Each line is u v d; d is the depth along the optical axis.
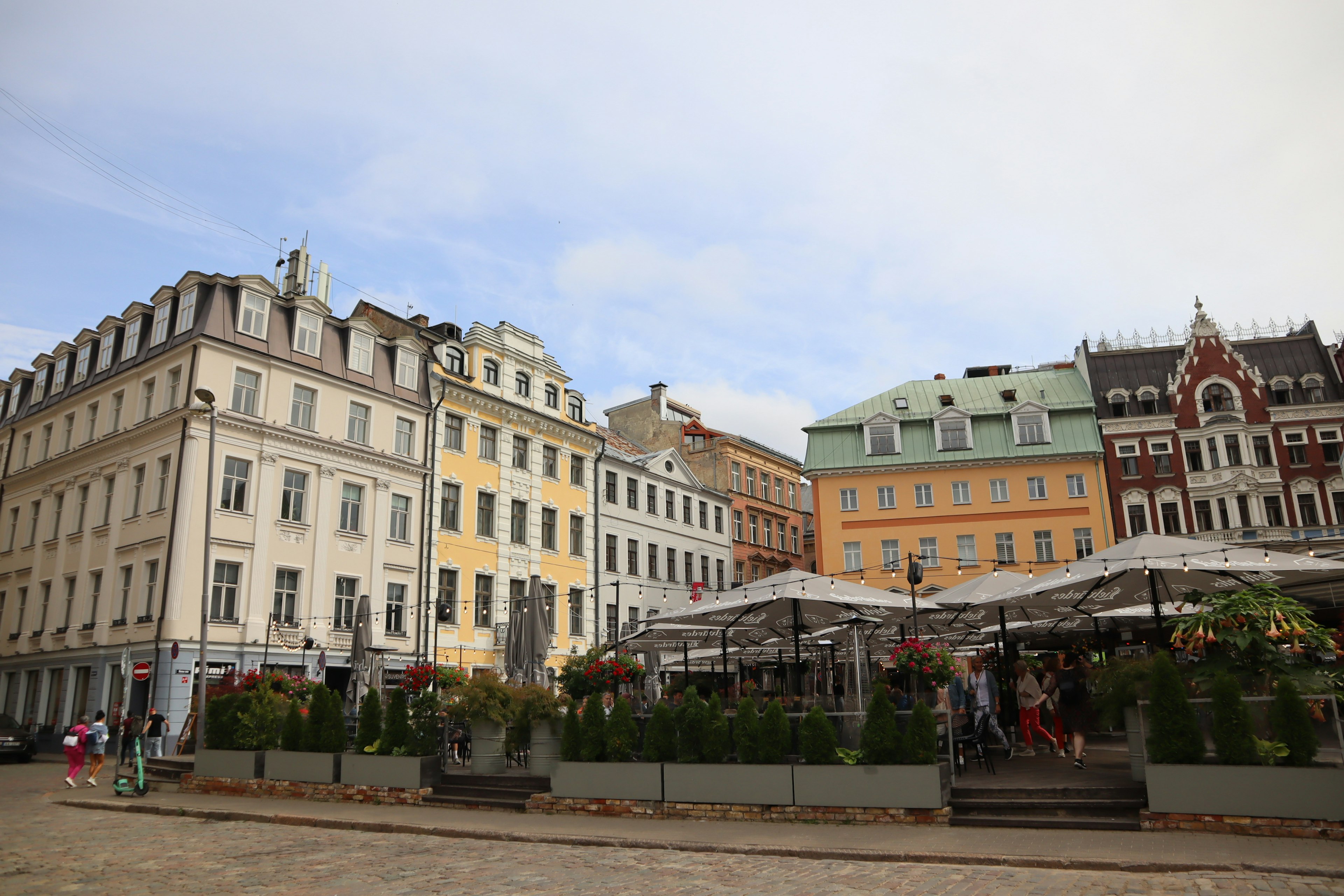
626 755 14.88
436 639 36.81
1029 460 48.16
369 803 16.91
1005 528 47.84
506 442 41.78
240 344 32.62
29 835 14.16
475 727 17.09
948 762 13.34
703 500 54.94
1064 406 48.97
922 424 50.59
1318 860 9.31
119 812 17.31
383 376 37.56
